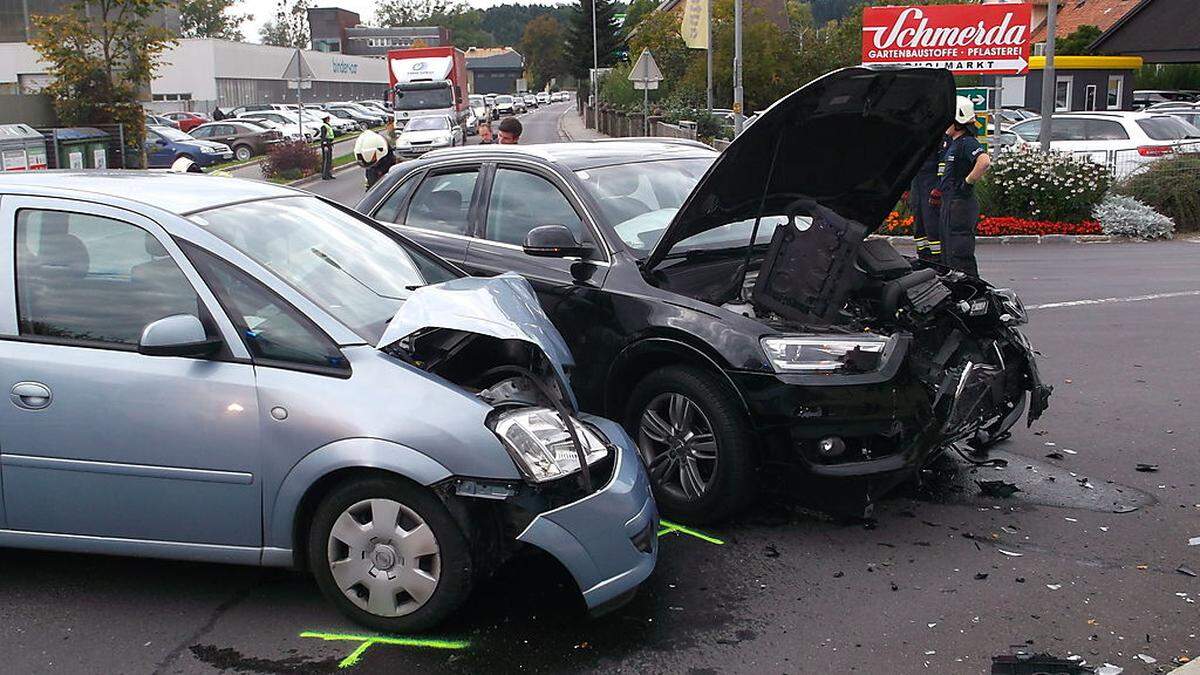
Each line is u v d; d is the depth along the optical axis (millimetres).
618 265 5559
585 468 4000
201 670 3859
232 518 4109
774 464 4957
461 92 45562
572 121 65438
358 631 4125
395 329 4066
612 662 3898
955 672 3824
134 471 4141
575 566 3910
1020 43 18562
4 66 57156
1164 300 11242
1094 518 5297
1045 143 19266
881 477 4855
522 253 6023
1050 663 3824
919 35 19000
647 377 5305
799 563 4781
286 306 4133
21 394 4184
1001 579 4598
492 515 4078
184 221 4297
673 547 4977
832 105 4863
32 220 4391
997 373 5758
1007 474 5938
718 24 42188
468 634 4094
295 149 34438
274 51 75875
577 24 85375
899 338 4980
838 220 5227
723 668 3861
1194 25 36969
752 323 5023
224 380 4059
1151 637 4070
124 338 4215
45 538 4297
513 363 4680
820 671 3838
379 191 6859
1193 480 5824
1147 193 17891
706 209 5281
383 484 3961
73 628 4172
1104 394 7574
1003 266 14195
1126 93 38500
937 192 10805
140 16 32469
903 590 4496
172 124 48000
